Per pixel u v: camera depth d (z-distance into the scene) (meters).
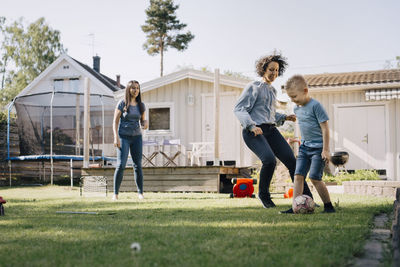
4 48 33.97
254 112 4.68
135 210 4.34
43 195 7.98
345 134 11.14
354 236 2.32
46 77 20.92
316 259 1.77
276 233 2.49
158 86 12.77
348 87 10.84
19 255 2.00
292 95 3.89
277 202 5.30
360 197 6.05
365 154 10.98
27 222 3.39
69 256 1.96
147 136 12.86
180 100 12.72
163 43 31.92
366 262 1.81
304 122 3.91
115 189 6.18
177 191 8.38
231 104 12.27
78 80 20.50
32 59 33.56
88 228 2.90
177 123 12.68
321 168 3.87
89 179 8.97
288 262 1.74
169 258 1.84
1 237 2.59
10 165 13.14
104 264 1.77
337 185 8.83
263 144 4.53
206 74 12.42
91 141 14.08
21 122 13.29
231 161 12.05
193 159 11.47
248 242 2.20
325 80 11.72
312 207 3.76
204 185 8.23
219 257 1.84
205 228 2.77
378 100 10.78
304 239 2.26
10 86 33.44
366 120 11.05
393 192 6.29
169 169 8.48
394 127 10.84
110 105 14.91
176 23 31.95
